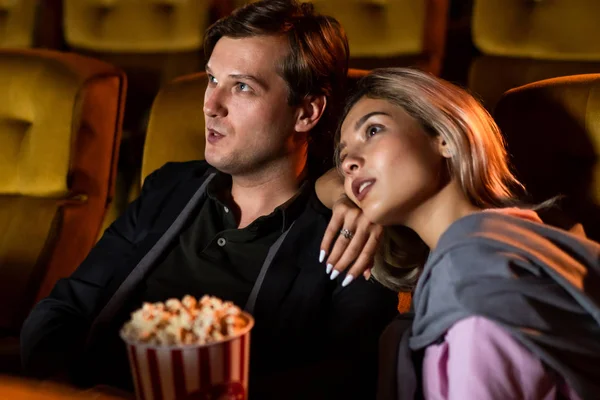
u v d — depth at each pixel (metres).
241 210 1.12
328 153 1.16
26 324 1.08
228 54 1.05
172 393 0.60
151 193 1.19
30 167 1.49
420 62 1.82
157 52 2.00
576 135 1.04
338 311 1.01
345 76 1.14
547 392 0.70
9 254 1.42
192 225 1.12
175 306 0.64
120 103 1.59
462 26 2.12
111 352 1.04
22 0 2.05
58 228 1.44
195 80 1.44
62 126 1.49
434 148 0.84
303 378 0.92
